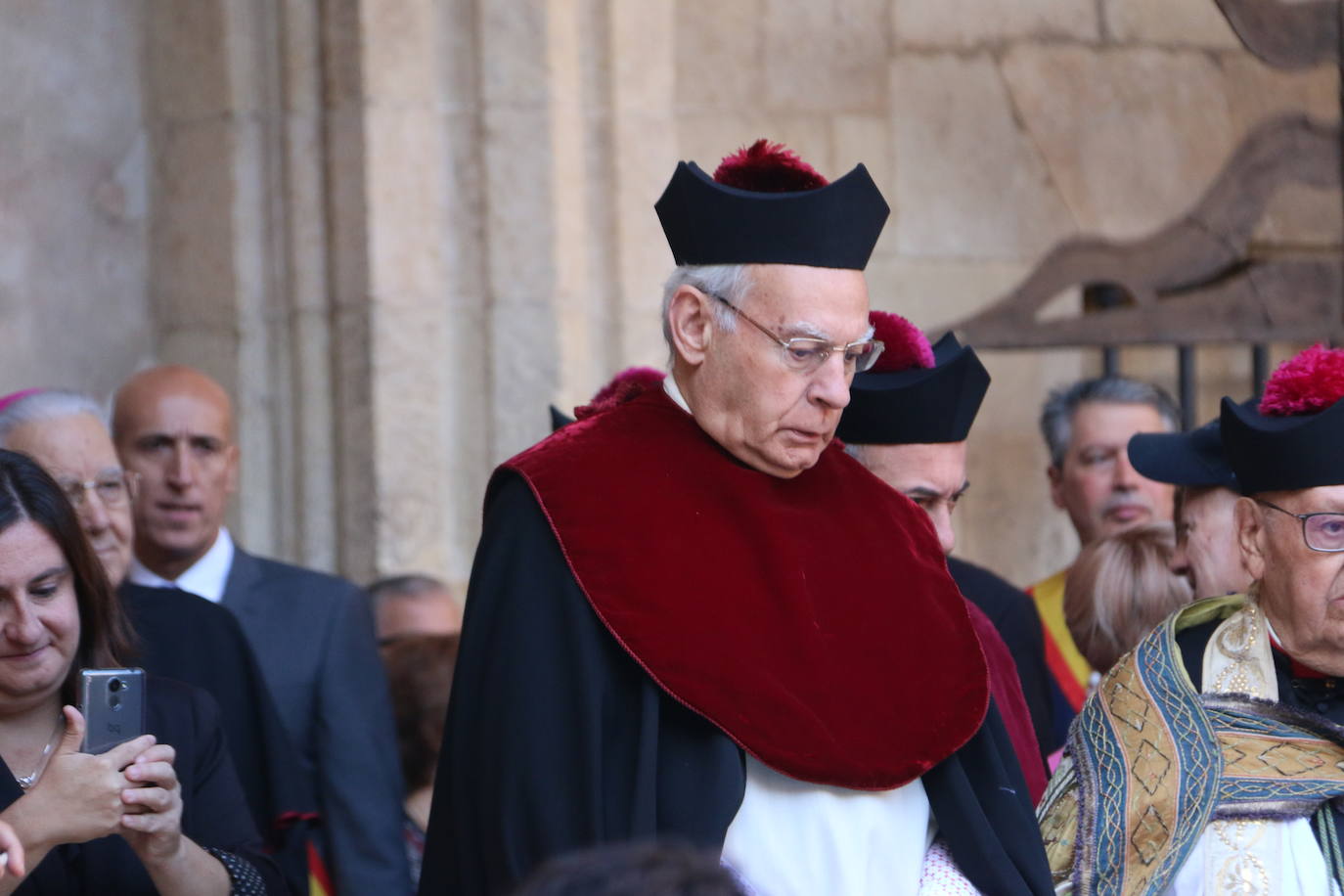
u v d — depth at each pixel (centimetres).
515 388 1914
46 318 1961
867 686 836
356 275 1909
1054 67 2252
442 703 1346
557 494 846
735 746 817
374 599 1567
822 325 833
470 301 1930
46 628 873
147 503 1341
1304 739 929
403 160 1905
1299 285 2141
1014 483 2250
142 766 829
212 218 1995
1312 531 907
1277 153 2131
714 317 854
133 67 2045
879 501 917
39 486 891
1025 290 2055
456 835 833
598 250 1973
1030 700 1334
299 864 1116
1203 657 969
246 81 1981
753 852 825
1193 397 2134
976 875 859
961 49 2208
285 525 1981
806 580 846
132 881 880
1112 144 2275
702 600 822
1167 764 924
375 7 1891
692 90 2077
